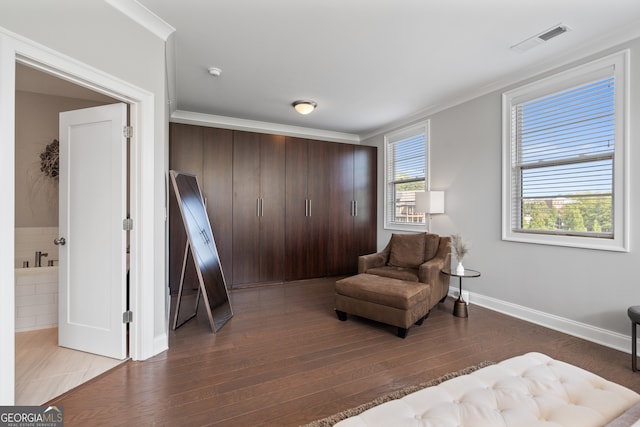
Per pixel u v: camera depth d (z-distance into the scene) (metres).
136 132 2.26
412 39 2.63
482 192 3.68
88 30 1.89
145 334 2.30
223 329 2.95
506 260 3.41
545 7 2.20
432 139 4.41
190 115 4.62
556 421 1.12
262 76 3.37
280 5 2.19
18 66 2.93
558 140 2.98
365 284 3.04
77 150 2.36
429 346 2.58
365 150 5.52
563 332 2.88
